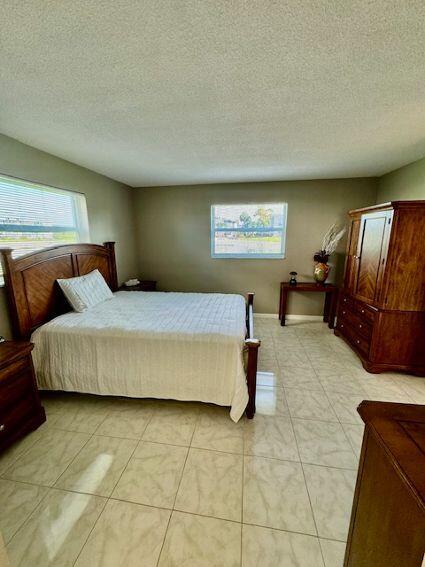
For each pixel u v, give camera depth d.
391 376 2.64
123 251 4.17
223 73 1.31
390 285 2.54
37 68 1.24
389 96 1.55
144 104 1.62
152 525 1.27
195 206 4.34
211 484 1.49
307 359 3.01
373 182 3.79
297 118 1.85
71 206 3.07
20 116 1.77
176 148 2.47
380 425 0.76
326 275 3.94
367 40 1.07
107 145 2.37
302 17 0.96
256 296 4.49
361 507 0.86
